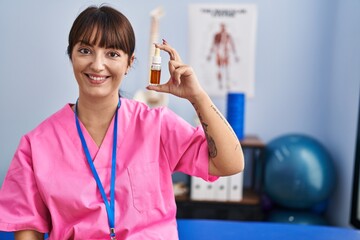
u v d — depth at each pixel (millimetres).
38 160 971
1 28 2768
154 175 1010
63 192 953
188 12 2752
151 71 979
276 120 2828
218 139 977
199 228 1533
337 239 1448
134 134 1045
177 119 1079
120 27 921
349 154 2455
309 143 2529
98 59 909
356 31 2371
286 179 2426
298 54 2771
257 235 1478
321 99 2795
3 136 2861
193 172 1055
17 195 967
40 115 2844
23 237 977
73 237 966
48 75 2809
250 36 2750
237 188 2512
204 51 2779
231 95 2539
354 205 2311
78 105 1031
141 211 985
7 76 2811
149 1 2746
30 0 2750
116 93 1017
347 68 2498
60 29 2768
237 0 2738
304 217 2516
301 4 2732
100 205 957
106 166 1005
